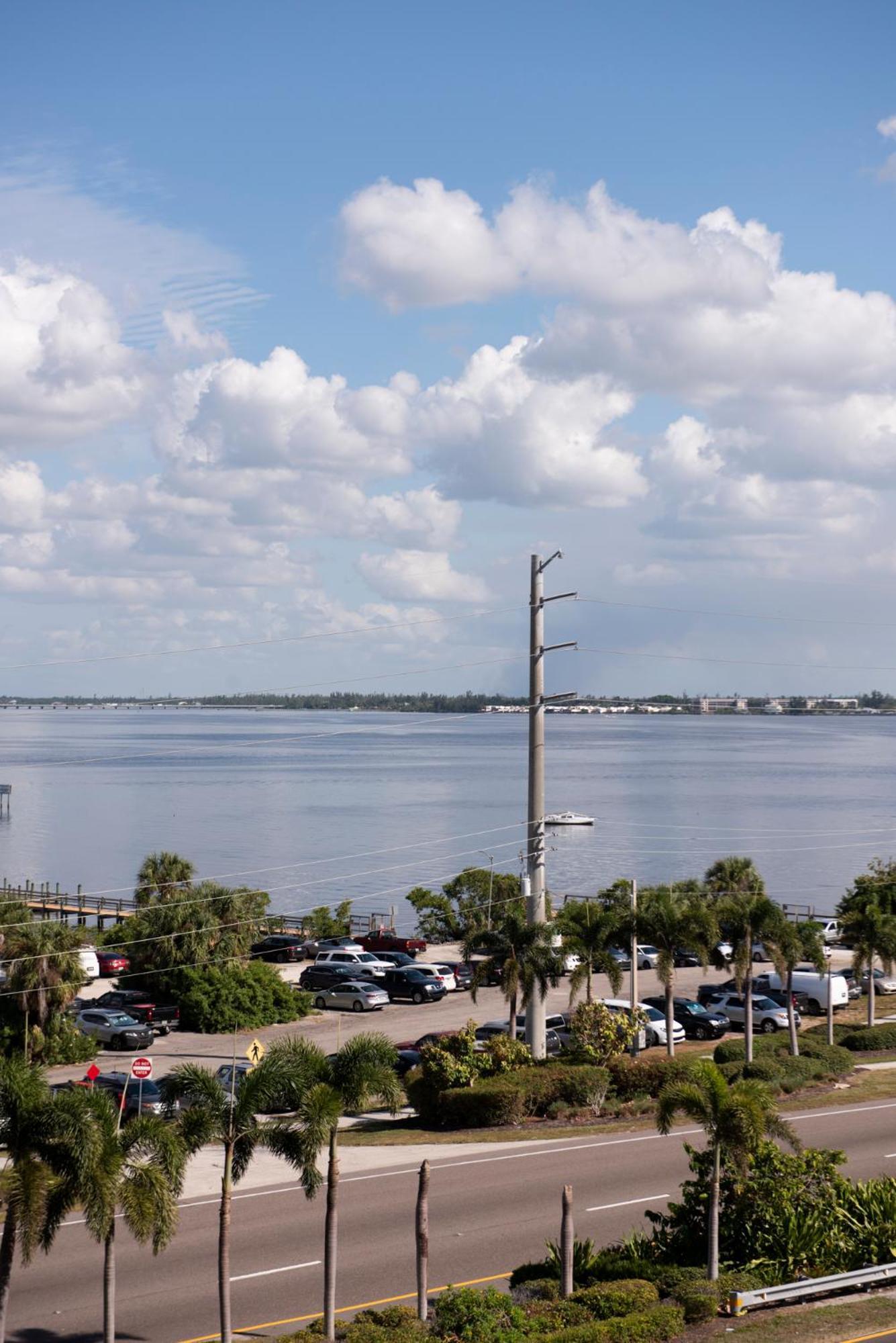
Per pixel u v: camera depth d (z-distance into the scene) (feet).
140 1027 190.80
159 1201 68.13
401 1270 82.58
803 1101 135.74
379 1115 145.28
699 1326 68.85
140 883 257.55
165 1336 71.67
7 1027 175.42
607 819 577.02
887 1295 74.33
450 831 536.83
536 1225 91.71
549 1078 133.80
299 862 447.42
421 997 222.07
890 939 186.70
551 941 155.02
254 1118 73.67
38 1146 65.72
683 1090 76.02
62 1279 81.46
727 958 217.97
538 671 158.40
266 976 211.41
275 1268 83.35
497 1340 63.82
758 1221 78.79
